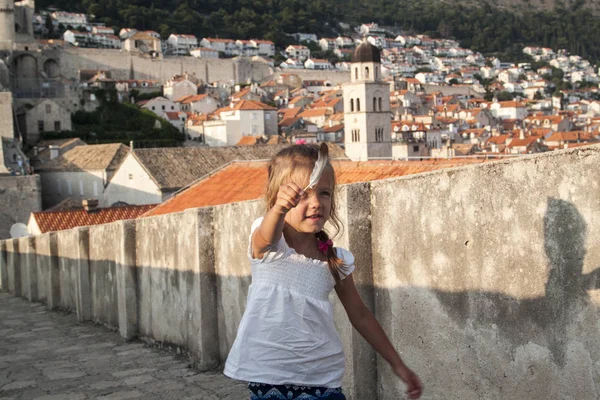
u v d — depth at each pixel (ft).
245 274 28.71
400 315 21.04
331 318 14.02
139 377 31.01
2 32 515.91
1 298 83.66
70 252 59.06
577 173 15.84
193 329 32.27
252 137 394.32
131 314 40.78
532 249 16.97
